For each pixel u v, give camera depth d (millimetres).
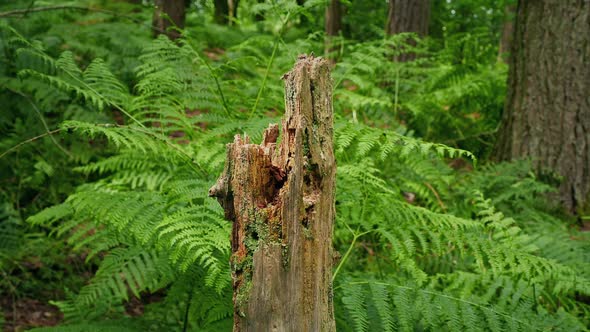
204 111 3338
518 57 4715
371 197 2312
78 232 2264
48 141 4199
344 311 2133
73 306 2498
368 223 2207
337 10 7055
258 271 1489
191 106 2605
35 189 4172
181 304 2600
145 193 2145
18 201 3967
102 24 5117
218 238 1719
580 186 4406
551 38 4477
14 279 3408
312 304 1524
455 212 3492
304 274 1505
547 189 4230
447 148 1900
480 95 5352
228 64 2660
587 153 4379
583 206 4379
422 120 4809
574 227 3941
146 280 2225
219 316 2082
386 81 4836
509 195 3656
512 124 4738
